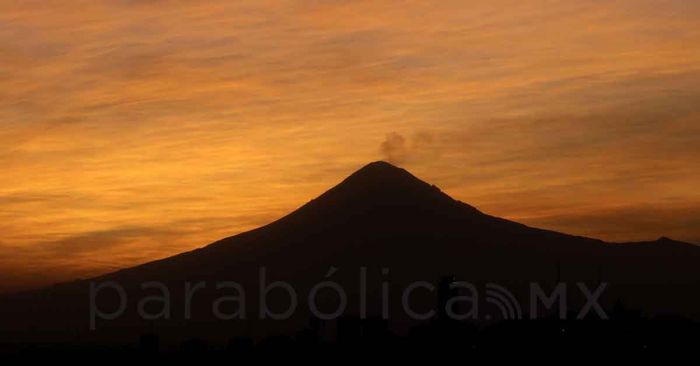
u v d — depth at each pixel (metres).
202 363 97.75
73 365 97.25
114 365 98.31
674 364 86.88
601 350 94.25
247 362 97.75
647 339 97.44
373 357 97.75
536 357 93.50
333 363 94.31
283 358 99.44
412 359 95.44
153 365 97.50
